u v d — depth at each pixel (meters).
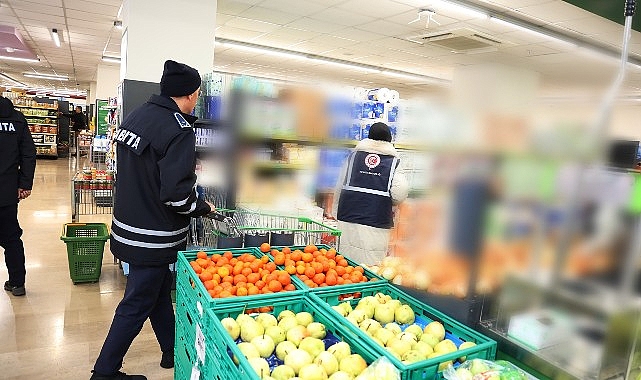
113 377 2.18
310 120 3.64
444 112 1.31
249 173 3.30
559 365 1.14
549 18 5.86
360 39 7.94
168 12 4.22
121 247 2.13
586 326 1.13
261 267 1.91
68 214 6.45
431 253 1.48
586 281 1.13
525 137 1.16
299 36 8.12
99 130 11.34
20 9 7.13
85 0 6.41
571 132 1.10
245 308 1.49
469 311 1.38
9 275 3.43
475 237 1.33
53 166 12.05
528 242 1.22
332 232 2.82
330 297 1.64
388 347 1.28
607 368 1.09
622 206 1.06
